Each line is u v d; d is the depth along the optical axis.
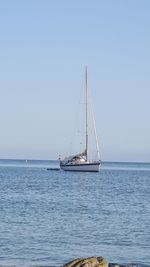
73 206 75.75
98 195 98.50
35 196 91.94
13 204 75.94
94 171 170.75
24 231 49.50
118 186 127.81
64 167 173.88
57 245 42.88
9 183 128.88
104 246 43.00
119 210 71.62
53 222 56.53
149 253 40.44
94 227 53.59
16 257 37.91
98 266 29.70
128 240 46.03
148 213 68.38
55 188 114.31
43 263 36.19
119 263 36.53
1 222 55.09
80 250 41.12
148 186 130.75
